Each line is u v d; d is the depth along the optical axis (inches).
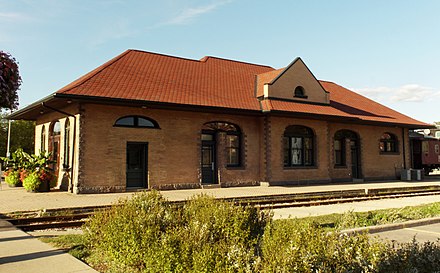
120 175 712.4
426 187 904.9
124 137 722.2
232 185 850.1
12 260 249.0
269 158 880.9
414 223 413.1
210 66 1000.9
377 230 377.1
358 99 1254.9
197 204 290.8
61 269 227.9
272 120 893.8
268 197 666.2
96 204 534.9
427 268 182.5
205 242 203.8
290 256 162.4
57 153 813.2
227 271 168.9
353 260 174.1
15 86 212.2
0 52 206.2
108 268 234.2
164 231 244.5
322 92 1002.1
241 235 226.1
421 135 1457.9
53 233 364.8
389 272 172.2
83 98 644.1
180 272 187.2
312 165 973.8
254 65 1121.4
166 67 890.1
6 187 833.5
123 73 779.4
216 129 848.3
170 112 780.0
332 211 524.7
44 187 714.8
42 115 920.9
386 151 1198.3
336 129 1057.5
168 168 766.5
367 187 880.9
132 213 259.3
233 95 888.9
